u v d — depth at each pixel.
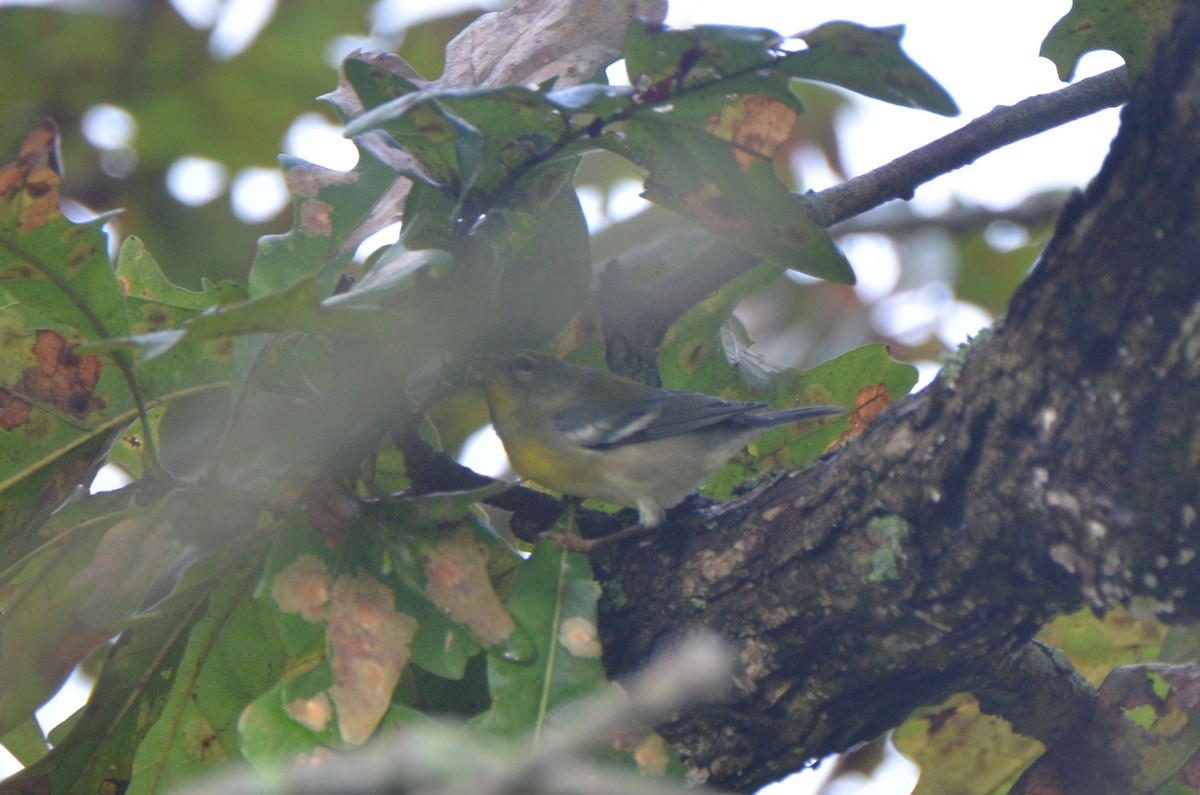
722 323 8.71
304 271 6.71
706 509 7.20
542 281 7.54
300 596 6.05
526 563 6.58
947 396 5.97
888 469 6.16
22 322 6.72
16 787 6.70
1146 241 5.11
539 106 6.19
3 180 5.96
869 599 6.24
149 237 12.15
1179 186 4.98
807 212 7.75
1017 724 7.58
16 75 11.63
